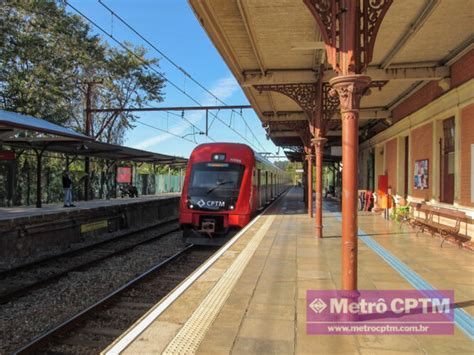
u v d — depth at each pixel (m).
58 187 20.94
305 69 10.51
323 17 4.20
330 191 34.50
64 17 21.86
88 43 23.69
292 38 8.43
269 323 4.16
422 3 6.74
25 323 6.12
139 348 3.56
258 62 9.74
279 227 12.02
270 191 23.23
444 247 8.45
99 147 18.16
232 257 7.55
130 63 28.52
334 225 12.55
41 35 20.69
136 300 7.23
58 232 12.63
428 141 10.98
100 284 8.30
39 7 20.02
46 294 7.54
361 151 21.33
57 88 20.75
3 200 16.59
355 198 4.10
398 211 12.61
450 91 9.18
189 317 4.34
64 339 5.43
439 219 10.16
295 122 17.97
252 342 3.70
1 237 10.27
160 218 21.58
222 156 12.95
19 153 17.36
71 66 22.59
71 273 9.07
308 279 5.93
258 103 15.09
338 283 5.71
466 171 8.65
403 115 13.44
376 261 7.07
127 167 26.17
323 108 10.23
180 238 14.36
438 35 7.99
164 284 8.30
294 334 3.88
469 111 8.50
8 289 7.90
